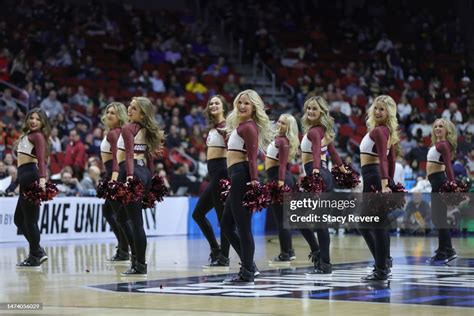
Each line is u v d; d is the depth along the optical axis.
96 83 19.64
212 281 7.70
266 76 23.23
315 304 6.07
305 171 9.02
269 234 17.25
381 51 24.59
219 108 9.05
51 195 8.89
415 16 26.75
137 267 8.30
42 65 19.28
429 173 10.45
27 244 12.79
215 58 22.98
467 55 25.78
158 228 15.88
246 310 5.70
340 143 19.94
